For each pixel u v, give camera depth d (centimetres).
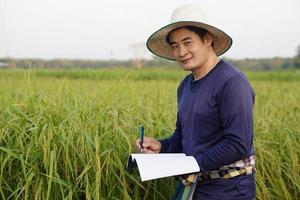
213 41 265
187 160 245
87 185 277
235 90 236
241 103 235
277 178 368
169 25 248
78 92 536
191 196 251
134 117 366
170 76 1543
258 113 495
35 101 343
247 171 250
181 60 255
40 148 287
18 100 368
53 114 323
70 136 293
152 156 253
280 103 575
